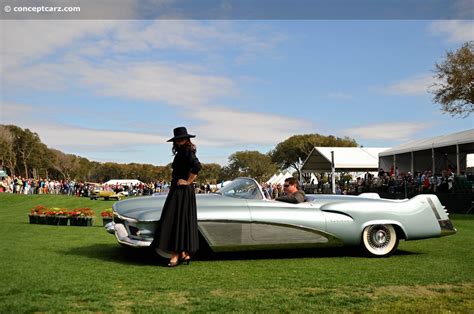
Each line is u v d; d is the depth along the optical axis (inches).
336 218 251.8
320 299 153.5
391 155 1170.6
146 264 220.4
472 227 448.8
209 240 232.8
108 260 229.8
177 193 216.4
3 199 1052.5
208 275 194.9
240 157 3784.5
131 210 236.5
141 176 4842.5
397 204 263.7
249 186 259.3
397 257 256.2
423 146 998.4
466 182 727.1
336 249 284.0
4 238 318.3
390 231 259.4
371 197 287.9
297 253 267.9
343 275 197.5
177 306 143.0
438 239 342.3
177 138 216.1
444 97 949.8
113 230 255.0
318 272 205.0
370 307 144.4
